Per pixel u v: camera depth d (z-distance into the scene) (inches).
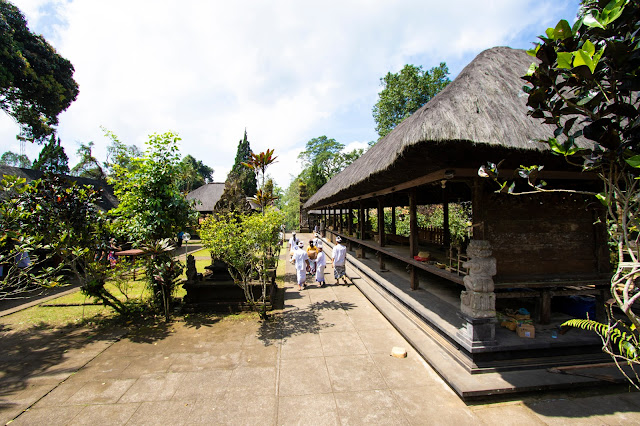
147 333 209.9
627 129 66.7
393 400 127.6
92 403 129.6
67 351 181.9
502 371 137.9
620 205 77.0
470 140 118.6
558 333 153.2
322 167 1681.8
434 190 323.3
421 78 856.9
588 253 167.2
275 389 137.6
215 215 273.1
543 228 163.0
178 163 253.0
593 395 127.2
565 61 63.9
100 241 240.4
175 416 120.2
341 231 628.1
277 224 246.5
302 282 325.1
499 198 159.3
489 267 142.6
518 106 141.9
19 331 216.5
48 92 578.2
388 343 185.5
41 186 225.1
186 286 257.4
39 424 116.7
